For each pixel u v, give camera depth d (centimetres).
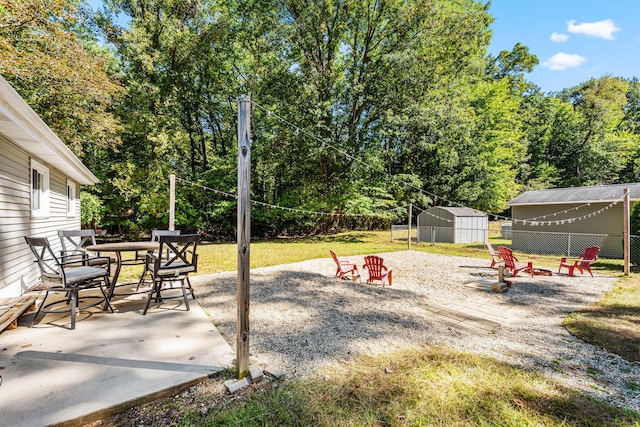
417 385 242
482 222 1530
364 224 2306
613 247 1016
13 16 702
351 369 267
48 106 929
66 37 793
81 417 187
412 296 521
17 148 442
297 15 1506
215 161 1680
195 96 1627
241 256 236
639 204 869
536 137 2712
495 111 2111
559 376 263
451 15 1548
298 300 477
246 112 234
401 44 1445
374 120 1609
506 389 238
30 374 232
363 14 1492
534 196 1245
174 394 222
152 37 1384
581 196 1094
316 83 1430
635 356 303
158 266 380
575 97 3216
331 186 1591
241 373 239
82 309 385
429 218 1576
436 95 1469
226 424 192
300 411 208
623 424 200
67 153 520
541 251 1175
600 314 432
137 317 365
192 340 302
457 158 1988
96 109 1005
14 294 422
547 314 436
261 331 351
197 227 1616
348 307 444
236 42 1596
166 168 1437
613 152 2459
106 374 236
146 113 1332
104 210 1439
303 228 2017
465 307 467
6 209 400
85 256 453
